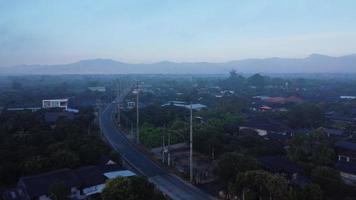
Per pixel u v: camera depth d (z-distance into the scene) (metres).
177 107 90.75
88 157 43.12
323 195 29.58
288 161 41.44
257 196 29.03
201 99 121.38
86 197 33.31
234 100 100.75
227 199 32.62
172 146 55.62
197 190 35.53
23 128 61.09
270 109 98.38
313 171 34.88
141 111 84.62
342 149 47.53
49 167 39.06
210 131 53.56
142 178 28.44
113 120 83.12
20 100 117.06
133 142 59.31
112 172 37.19
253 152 46.03
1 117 71.75
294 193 27.48
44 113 80.69
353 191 33.53
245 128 65.81
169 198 32.75
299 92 147.00
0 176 36.66
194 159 47.97
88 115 75.88
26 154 42.16
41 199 31.67
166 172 42.19
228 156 34.84
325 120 77.62
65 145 44.62
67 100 114.44
